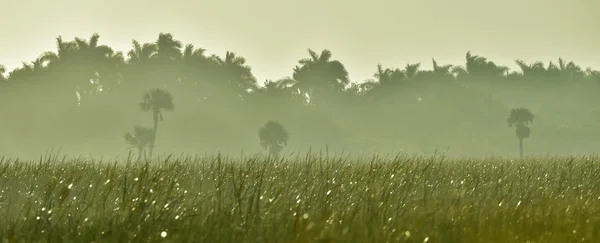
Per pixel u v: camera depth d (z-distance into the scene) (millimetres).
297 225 7359
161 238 7305
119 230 7617
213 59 96500
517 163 21125
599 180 14531
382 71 111188
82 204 9586
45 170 14031
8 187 11781
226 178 12062
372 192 9992
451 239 7559
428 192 11820
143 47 94688
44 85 89188
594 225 8594
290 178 12516
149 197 8641
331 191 10273
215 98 93938
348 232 7543
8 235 7461
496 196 11406
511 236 7746
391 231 7652
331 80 104938
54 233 7625
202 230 7641
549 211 9672
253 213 8422
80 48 92188
